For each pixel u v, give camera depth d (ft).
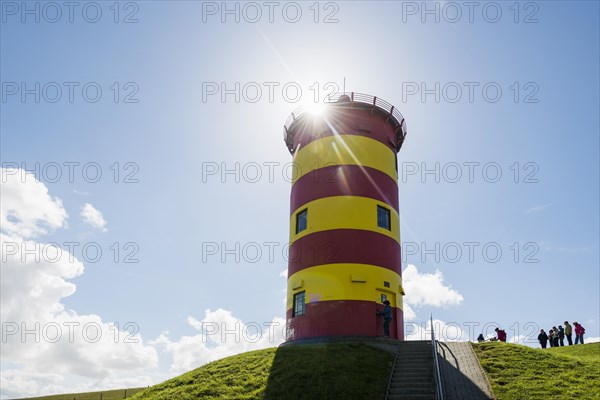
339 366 63.52
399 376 60.39
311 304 81.41
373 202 87.25
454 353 67.77
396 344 73.77
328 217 85.40
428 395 54.70
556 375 57.98
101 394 127.34
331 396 55.93
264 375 65.21
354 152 89.61
